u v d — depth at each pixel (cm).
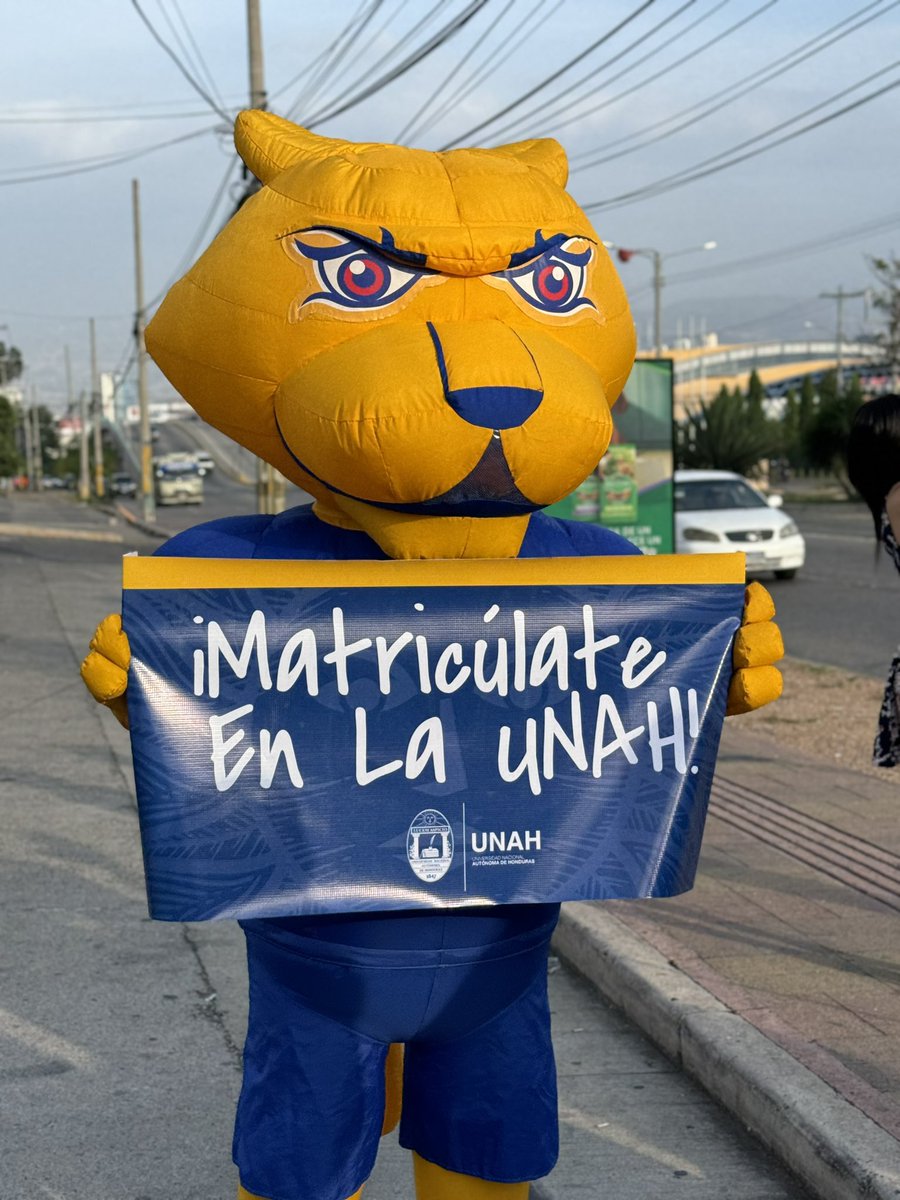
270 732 277
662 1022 443
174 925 570
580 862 286
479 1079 295
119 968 520
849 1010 435
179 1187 364
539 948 299
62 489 11450
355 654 280
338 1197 293
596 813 287
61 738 966
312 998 288
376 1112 298
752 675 294
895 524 379
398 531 294
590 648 288
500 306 290
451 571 284
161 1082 425
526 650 286
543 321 296
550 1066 304
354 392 271
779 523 1856
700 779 293
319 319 285
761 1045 406
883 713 396
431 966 285
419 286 285
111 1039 456
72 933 559
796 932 513
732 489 1961
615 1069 434
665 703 291
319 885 277
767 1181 365
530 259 292
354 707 280
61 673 1253
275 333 290
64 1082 424
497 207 292
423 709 282
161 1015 477
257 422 305
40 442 12581
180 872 274
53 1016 475
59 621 1634
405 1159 386
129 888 619
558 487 288
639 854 289
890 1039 411
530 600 286
